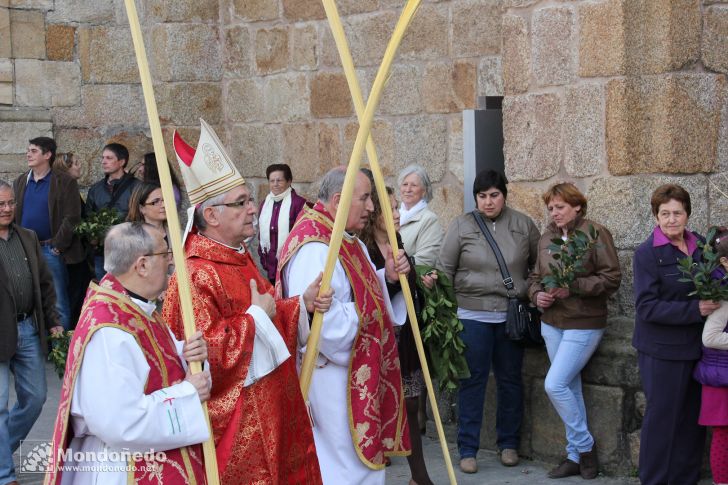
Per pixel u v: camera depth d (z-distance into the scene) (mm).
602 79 5898
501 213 6062
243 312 3875
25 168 10109
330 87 9016
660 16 5805
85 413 3129
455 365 5582
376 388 4504
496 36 7656
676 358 5031
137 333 3223
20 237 5832
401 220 6512
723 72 6000
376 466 4477
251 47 9820
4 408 5543
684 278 4902
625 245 5867
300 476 4008
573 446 5730
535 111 6293
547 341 5730
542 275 5742
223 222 3896
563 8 6078
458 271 6078
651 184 5871
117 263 3289
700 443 5176
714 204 5988
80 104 10305
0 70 9984
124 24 10383
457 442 6262
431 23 8102
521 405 6094
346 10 8734
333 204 4523
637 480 5633
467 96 7891
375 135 8578
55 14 10172
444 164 8102
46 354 5871
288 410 3957
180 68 10117
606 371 5734
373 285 4613
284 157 9570
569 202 5621
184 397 3258
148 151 10445
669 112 5801
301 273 4418
